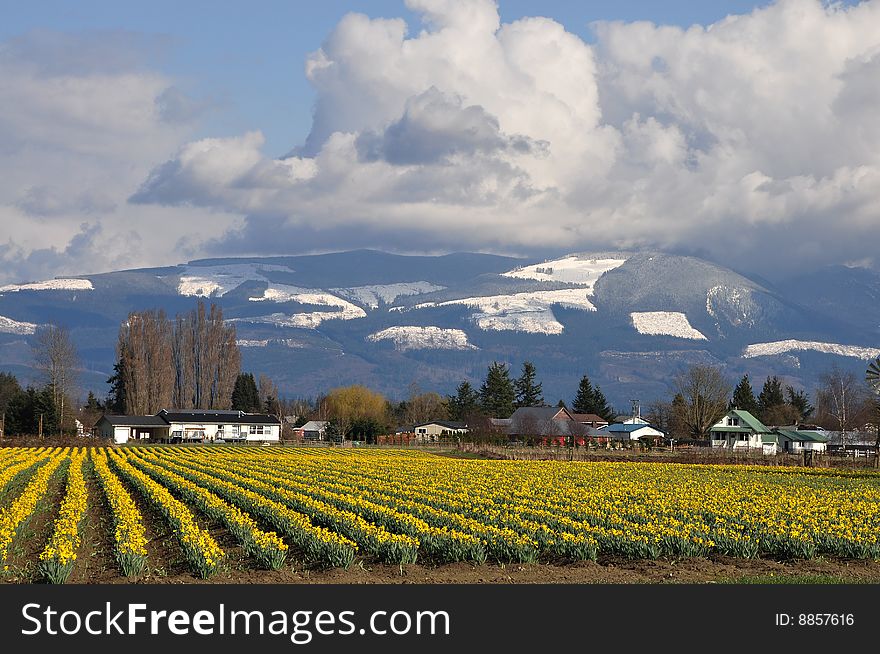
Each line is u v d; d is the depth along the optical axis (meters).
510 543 39.75
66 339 191.75
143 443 179.88
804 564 39.88
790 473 102.81
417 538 41.66
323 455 135.25
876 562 40.34
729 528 46.31
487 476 89.56
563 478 87.94
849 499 65.75
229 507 51.69
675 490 72.88
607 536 41.75
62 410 187.75
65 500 55.38
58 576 35.41
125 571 36.69
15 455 114.38
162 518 51.69
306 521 45.31
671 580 36.56
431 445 181.00
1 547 38.28
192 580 36.12
